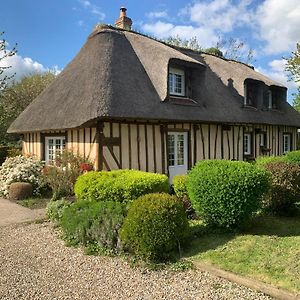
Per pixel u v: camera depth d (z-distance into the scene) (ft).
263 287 13.01
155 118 33.58
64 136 37.60
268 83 54.75
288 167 24.58
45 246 19.07
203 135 41.47
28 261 16.78
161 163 36.27
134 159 34.04
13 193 33.68
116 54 38.81
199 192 20.26
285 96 59.93
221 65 54.34
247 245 17.56
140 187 22.56
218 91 47.65
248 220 20.33
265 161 27.71
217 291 13.24
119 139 33.06
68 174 32.65
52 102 40.16
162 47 40.55
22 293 13.28
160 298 12.80
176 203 17.39
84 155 34.01
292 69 66.54
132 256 16.99
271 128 56.13
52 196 34.01
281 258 15.65
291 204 24.75
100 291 13.46
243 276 14.02
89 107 31.68
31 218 25.72
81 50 44.16
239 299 12.55
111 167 32.35
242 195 19.34
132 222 16.72
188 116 37.27
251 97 52.49
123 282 14.28
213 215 19.97
